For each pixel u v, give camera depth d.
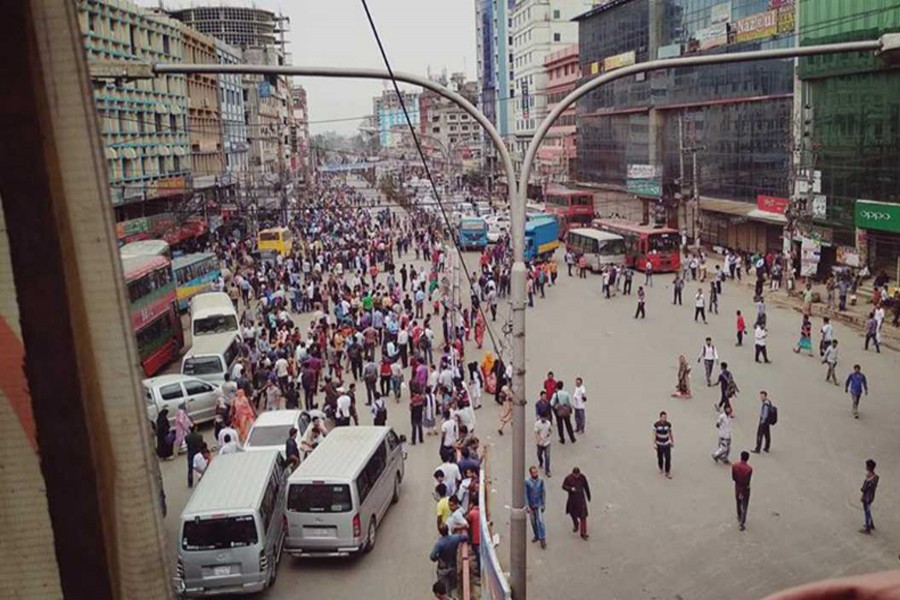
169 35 53.44
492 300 37.94
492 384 26.36
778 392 25.03
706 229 57.91
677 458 20.02
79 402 2.25
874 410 23.02
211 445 22.36
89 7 40.06
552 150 91.12
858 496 17.39
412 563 15.41
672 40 60.44
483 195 101.62
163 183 50.59
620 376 27.58
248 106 85.56
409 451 21.55
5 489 2.25
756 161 50.84
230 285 45.75
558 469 19.70
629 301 41.06
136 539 2.28
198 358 26.14
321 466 15.84
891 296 34.59
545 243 54.78
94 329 2.24
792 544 15.34
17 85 2.19
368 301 33.91
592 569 14.75
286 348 26.67
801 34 44.06
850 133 40.31
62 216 2.22
